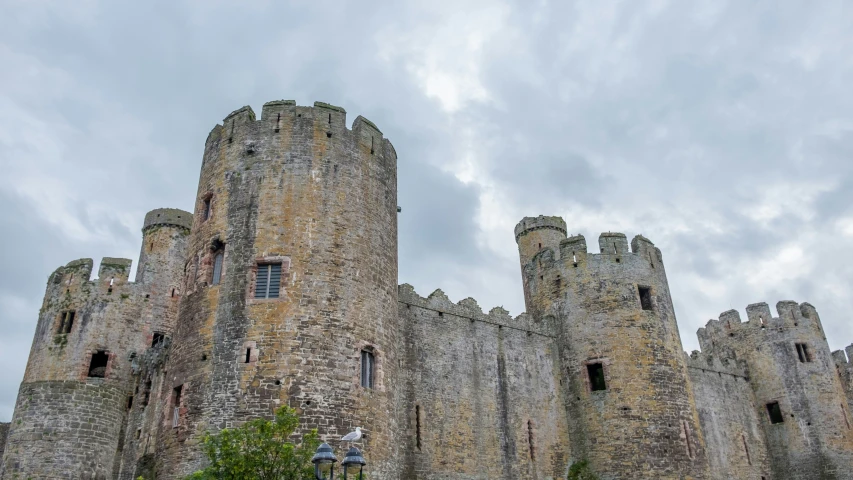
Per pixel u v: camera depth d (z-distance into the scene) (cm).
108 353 3703
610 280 3691
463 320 3484
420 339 3272
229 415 2222
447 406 3206
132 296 3931
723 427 4372
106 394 3584
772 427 4591
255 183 2622
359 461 1495
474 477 3130
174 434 2302
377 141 2931
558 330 3772
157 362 3428
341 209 2622
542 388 3572
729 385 4609
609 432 3362
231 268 2486
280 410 1919
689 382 3644
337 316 2419
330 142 2739
